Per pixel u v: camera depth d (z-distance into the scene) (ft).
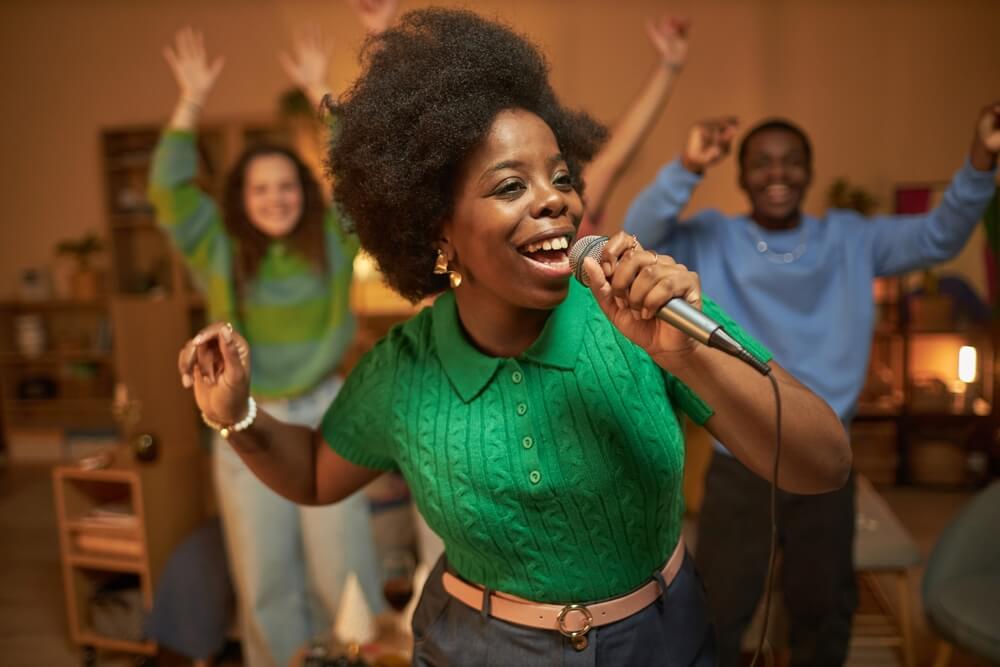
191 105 8.27
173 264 17.38
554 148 2.59
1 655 9.26
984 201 6.11
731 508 6.69
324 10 17.06
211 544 8.89
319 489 3.43
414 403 2.89
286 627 8.01
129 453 9.59
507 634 2.80
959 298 14.23
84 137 18.51
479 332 2.81
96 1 18.01
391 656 6.07
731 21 15.38
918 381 14.49
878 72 15.02
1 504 15.05
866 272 6.61
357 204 2.96
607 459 2.62
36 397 18.43
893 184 15.16
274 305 7.77
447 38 2.72
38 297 18.43
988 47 14.66
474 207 2.56
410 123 2.69
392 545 9.25
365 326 14.92
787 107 15.34
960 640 5.82
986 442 14.05
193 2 17.56
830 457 2.42
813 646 6.61
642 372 2.68
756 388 2.30
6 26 18.43
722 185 15.62
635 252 2.20
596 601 2.75
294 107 15.52
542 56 2.84
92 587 9.34
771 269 6.61
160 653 8.62
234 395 3.00
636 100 7.28
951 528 6.66
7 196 19.01
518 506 2.67
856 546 7.59
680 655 2.83
